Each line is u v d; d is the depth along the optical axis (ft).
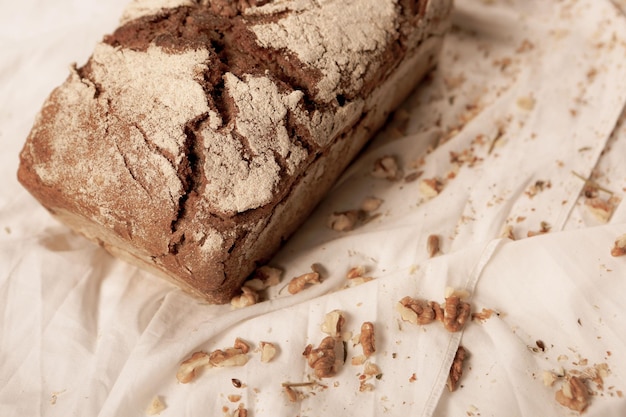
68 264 1.60
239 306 1.55
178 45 1.50
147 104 1.46
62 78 1.89
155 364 1.46
